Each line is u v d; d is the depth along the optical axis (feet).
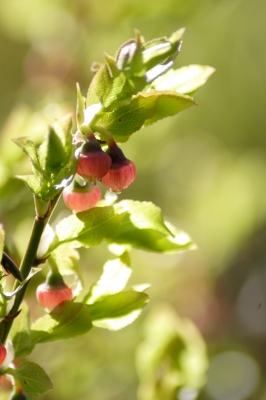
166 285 2.09
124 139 0.91
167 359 1.13
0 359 0.88
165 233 0.95
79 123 0.90
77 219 0.91
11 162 1.17
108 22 2.00
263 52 2.11
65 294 0.92
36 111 1.24
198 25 1.99
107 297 0.93
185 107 0.91
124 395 1.48
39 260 0.91
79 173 0.88
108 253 1.69
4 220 1.18
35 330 0.92
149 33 1.94
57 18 2.06
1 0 2.10
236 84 2.16
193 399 1.12
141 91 0.90
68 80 2.04
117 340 1.52
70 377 1.41
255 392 2.16
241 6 2.03
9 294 0.90
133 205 0.94
